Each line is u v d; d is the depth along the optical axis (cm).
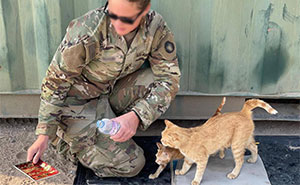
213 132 213
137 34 197
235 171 226
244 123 218
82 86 216
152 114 210
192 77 268
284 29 255
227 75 265
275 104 300
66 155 241
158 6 250
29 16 248
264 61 263
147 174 234
